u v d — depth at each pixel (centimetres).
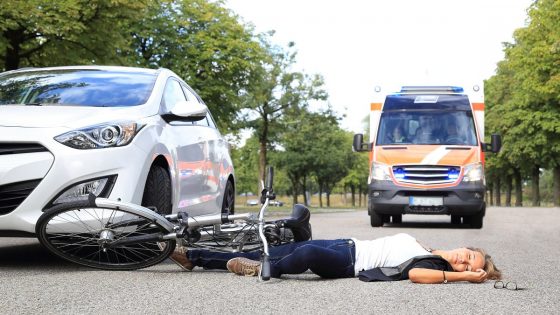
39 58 1712
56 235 566
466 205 1386
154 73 737
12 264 631
